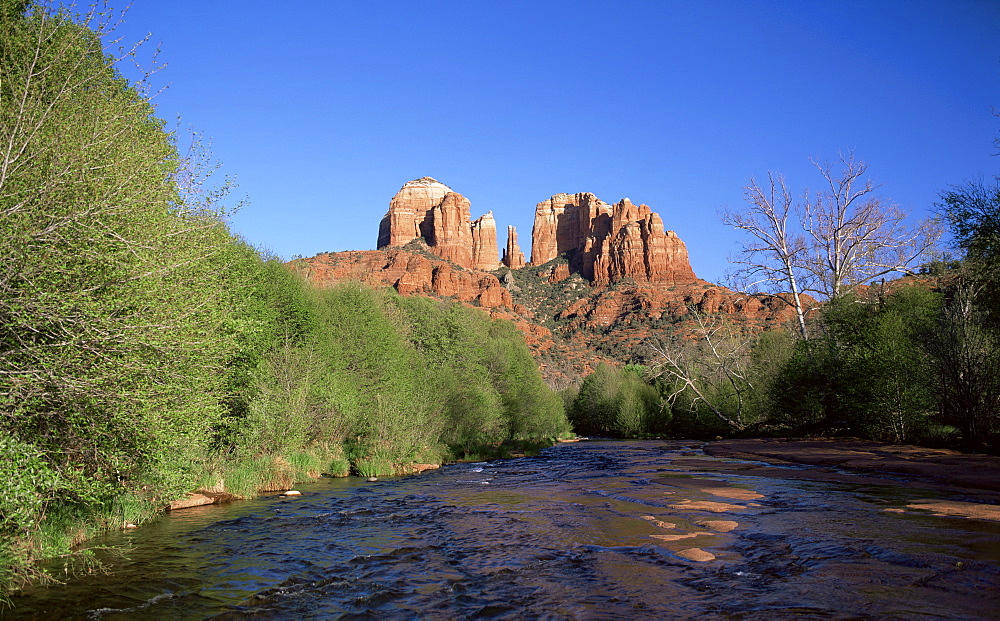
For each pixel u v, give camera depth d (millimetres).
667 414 63312
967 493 14258
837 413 34906
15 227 6648
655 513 13320
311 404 22484
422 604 7512
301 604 7555
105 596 7824
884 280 33438
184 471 12094
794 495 15148
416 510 14648
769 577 8094
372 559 9812
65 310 6883
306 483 20375
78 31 8953
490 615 7047
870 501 13773
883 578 7730
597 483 19766
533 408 49594
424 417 28219
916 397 26234
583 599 7512
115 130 9172
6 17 9523
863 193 34531
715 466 24094
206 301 9773
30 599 7672
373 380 29812
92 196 7879
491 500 16203
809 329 40875
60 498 9758
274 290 24453
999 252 20859
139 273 8070
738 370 49844
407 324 44062
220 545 10820
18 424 7172
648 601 7340
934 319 25906
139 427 8367
